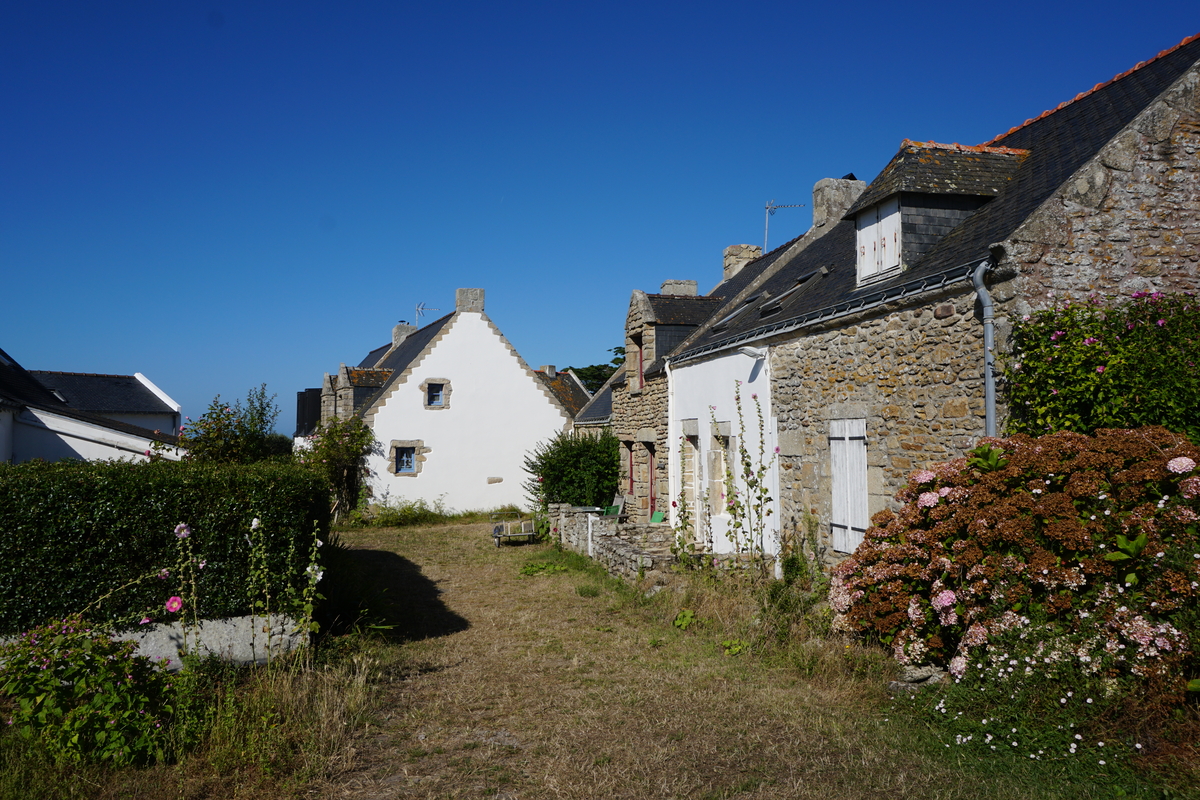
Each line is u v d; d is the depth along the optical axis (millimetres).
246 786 4305
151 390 29359
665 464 14383
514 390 24266
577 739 5023
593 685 6211
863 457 8062
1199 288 6539
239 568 6355
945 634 5316
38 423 13672
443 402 23594
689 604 8617
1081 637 4340
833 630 6445
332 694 5668
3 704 5164
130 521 6000
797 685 5945
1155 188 6539
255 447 16891
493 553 15078
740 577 8898
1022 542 4688
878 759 4418
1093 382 5469
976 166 8266
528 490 22609
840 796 4016
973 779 4074
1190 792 3578
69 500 5848
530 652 7383
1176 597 4117
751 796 4098
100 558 5918
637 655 7121
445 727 5312
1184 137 6637
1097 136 7332
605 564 11953
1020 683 4465
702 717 5312
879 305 7602
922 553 5375
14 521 5703
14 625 5648
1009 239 6109
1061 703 4289
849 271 10141
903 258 7980
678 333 15062
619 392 17344
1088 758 4008
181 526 5551
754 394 10539
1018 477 5000
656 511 14750
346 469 23062
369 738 5117
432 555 14961
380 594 9750
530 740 5055
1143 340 5668
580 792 4230
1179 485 4410
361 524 21625
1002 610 4738
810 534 9039
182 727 4703
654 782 4328
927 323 7023
